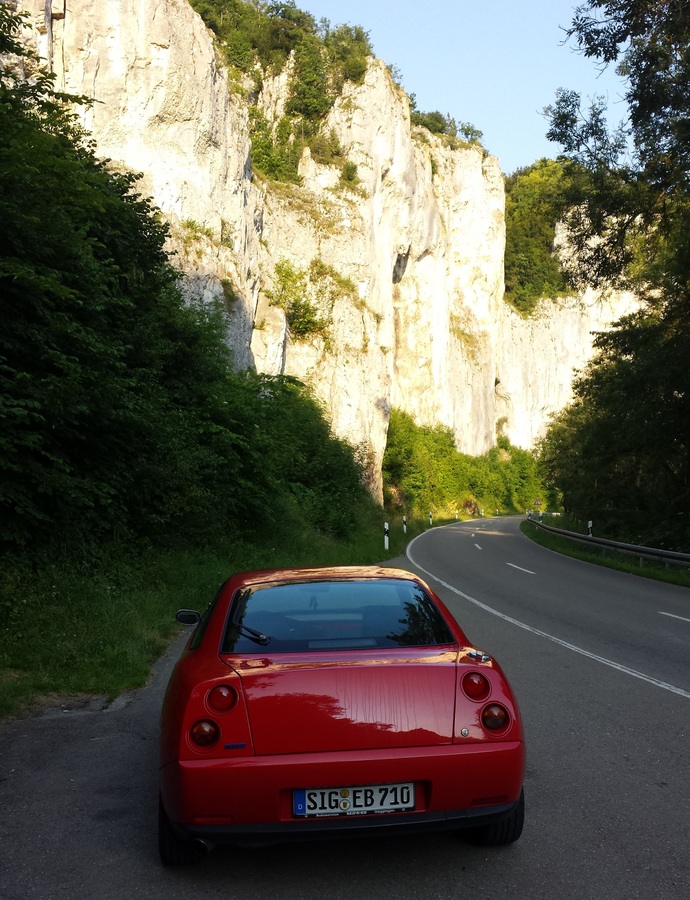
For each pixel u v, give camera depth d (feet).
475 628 34.63
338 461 112.16
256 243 140.15
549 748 17.13
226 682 10.60
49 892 10.59
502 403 378.73
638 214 69.10
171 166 112.88
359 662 11.02
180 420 52.31
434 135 340.18
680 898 10.12
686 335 81.05
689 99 59.62
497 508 314.35
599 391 98.99
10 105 32.94
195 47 117.50
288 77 209.87
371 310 185.26
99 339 35.83
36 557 31.83
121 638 27.37
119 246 46.75
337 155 199.21
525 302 405.39
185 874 11.19
